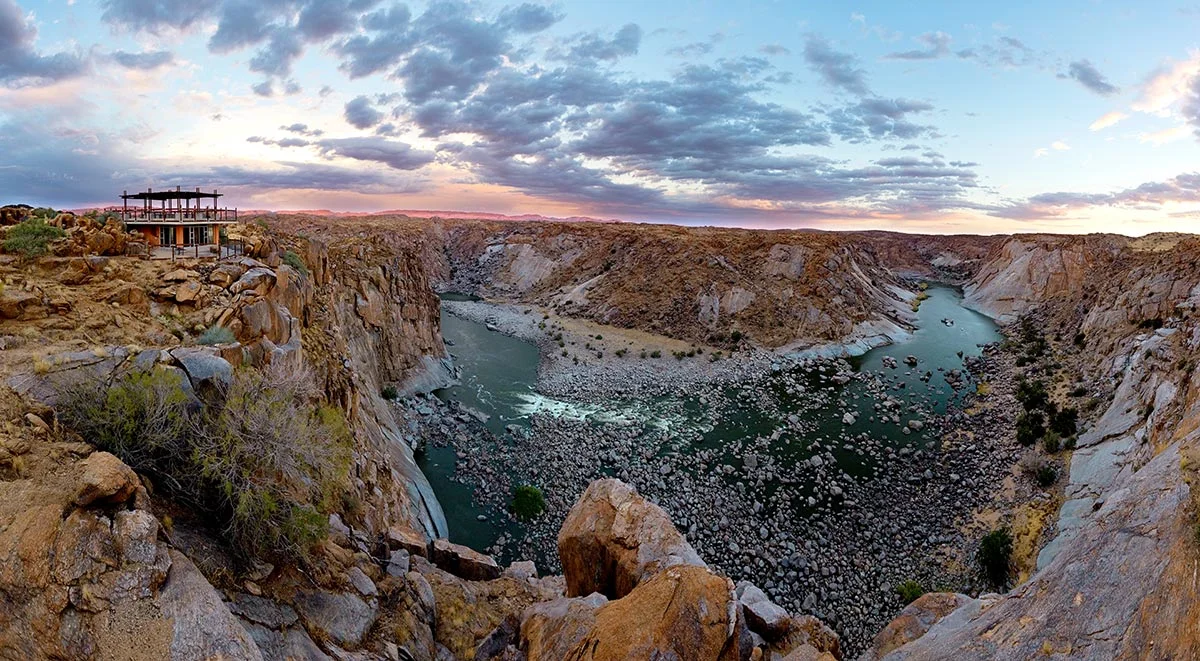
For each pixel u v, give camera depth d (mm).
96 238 16406
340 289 41156
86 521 7445
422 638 11836
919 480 35500
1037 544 26656
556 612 10938
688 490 34312
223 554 9242
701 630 9344
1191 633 8211
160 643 6984
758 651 10617
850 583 26344
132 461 9062
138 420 9422
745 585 14172
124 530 7566
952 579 26203
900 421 45875
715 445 41062
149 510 8430
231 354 13664
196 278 16516
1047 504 29688
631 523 13203
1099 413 36938
